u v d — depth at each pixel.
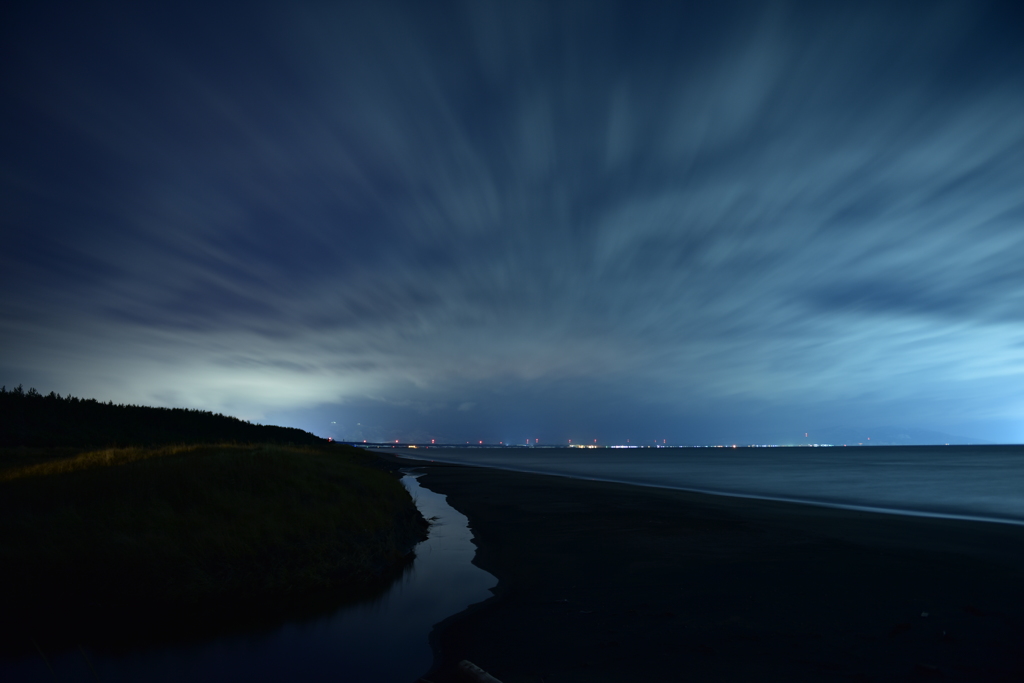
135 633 8.41
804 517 23.09
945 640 7.93
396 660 7.57
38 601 8.70
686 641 8.02
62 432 32.81
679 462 122.62
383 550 14.12
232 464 16.11
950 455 192.38
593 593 11.09
